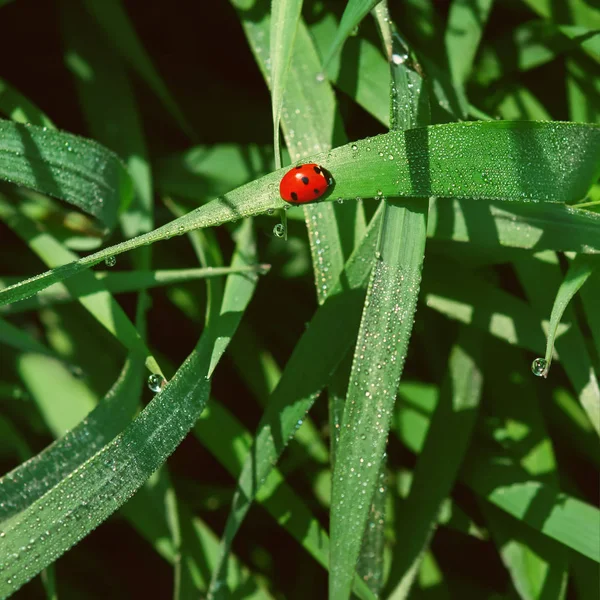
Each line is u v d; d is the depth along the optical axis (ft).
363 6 0.94
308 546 1.04
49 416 1.08
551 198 0.97
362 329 0.96
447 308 1.05
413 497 1.05
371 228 0.99
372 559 1.02
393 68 0.98
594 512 1.03
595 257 0.98
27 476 0.99
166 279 1.03
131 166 1.09
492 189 0.96
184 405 0.97
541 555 1.05
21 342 1.05
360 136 1.09
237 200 0.94
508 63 1.09
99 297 1.02
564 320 1.03
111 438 1.01
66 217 1.09
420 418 1.08
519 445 1.07
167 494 1.07
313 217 1.01
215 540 1.07
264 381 1.10
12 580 0.95
